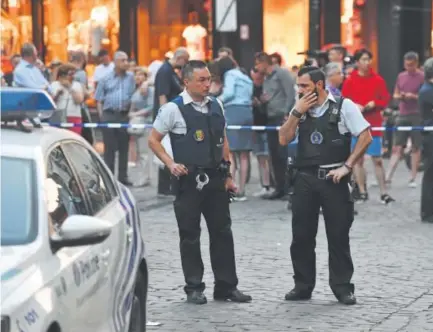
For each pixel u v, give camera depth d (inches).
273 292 1109.1
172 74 1818.4
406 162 2272.4
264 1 2694.4
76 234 617.0
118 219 764.0
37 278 578.9
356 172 1804.9
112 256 718.5
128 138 2050.9
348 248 1059.3
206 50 2755.9
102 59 2388.0
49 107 738.2
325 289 1127.0
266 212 1707.7
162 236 1471.5
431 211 1596.9
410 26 2773.1
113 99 2025.1
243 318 994.7
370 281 1161.4
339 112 1042.1
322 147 1043.9
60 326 585.0
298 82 1043.9
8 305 536.4
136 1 2802.7
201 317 998.4
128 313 759.1
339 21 2770.7
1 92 716.0
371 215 1670.8
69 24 2815.0
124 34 2807.6
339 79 1571.1
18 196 642.2
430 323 972.6
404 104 2007.9
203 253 1337.4
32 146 684.7
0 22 2736.2
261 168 1897.1
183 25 2775.6
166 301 1066.7
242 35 2581.2
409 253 1331.2
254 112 1861.5
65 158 726.5
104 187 792.3
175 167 1031.0
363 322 976.3
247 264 1259.2
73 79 1934.1
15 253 595.2
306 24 2709.2
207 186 1042.1
